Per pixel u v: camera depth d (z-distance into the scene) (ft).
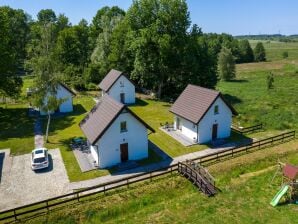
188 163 99.96
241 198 84.58
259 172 100.94
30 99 128.26
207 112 124.26
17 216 78.02
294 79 317.01
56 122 156.35
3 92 174.09
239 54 531.09
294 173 85.76
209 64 212.23
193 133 127.85
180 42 198.08
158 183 92.12
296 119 155.84
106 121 103.35
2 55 161.58
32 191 90.43
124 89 192.65
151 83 219.61
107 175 100.22
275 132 138.51
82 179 97.40
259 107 186.29
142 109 180.55
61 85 169.17
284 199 83.76
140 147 111.34
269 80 263.90
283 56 586.45
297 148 117.39
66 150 120.06
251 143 114.11
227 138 131.95
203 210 79.51
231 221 74.54
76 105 189.67
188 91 139.03
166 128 143.43
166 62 197.47
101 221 77.77
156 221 75.66
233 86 284.41
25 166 106.93
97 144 102.63
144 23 206.69
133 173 101.40
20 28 348.59
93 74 246.06
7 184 94.53
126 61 235.20
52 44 131.03
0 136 136.77
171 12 196.34
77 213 78.74
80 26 318.24
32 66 125.70
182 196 87.92
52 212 78.54
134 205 82.94
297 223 72.79
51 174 100.73
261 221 74.13
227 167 101.40
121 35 231.30
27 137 135.13
